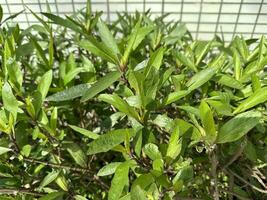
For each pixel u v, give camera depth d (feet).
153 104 0.98
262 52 1.24
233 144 1.07
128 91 1.06
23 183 1.15
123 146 1.02
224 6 2.42
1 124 1.01
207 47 1.41
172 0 2.44
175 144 0.90
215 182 1.01
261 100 0.94
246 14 2.43
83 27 1.47
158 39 1.59
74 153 1.15
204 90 1.21
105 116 1.45
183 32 1.74
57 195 1.04
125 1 2.43
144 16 1.73
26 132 1.16
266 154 1.13
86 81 1.33
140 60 1.28
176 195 0.96
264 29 2.48
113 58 1.09
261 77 1.25
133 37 1.07
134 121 0.99
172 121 0.97
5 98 0.99
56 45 1.73
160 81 1.05
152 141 0.98
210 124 0.86
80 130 1.00
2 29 1.46
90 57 1.61
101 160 1.41
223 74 1.16
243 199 1.14
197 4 2.43
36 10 2.27
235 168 1.25
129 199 0.90
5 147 1.06
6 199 1.07
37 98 1.08
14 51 1.23
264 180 1.30
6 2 2.21
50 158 1.18
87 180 1.33
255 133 1.23
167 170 0.94
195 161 1.10
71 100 1.33
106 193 1.21
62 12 2.35
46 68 1.36
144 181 0.88
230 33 2.54
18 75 1.11
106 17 2.47
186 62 1.24
